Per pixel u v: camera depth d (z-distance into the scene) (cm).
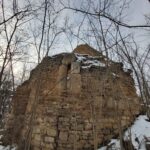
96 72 891
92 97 852
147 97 734
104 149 782
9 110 1092
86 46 1027
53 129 814
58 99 855
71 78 885
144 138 761
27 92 1066
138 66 735
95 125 702
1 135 1105
